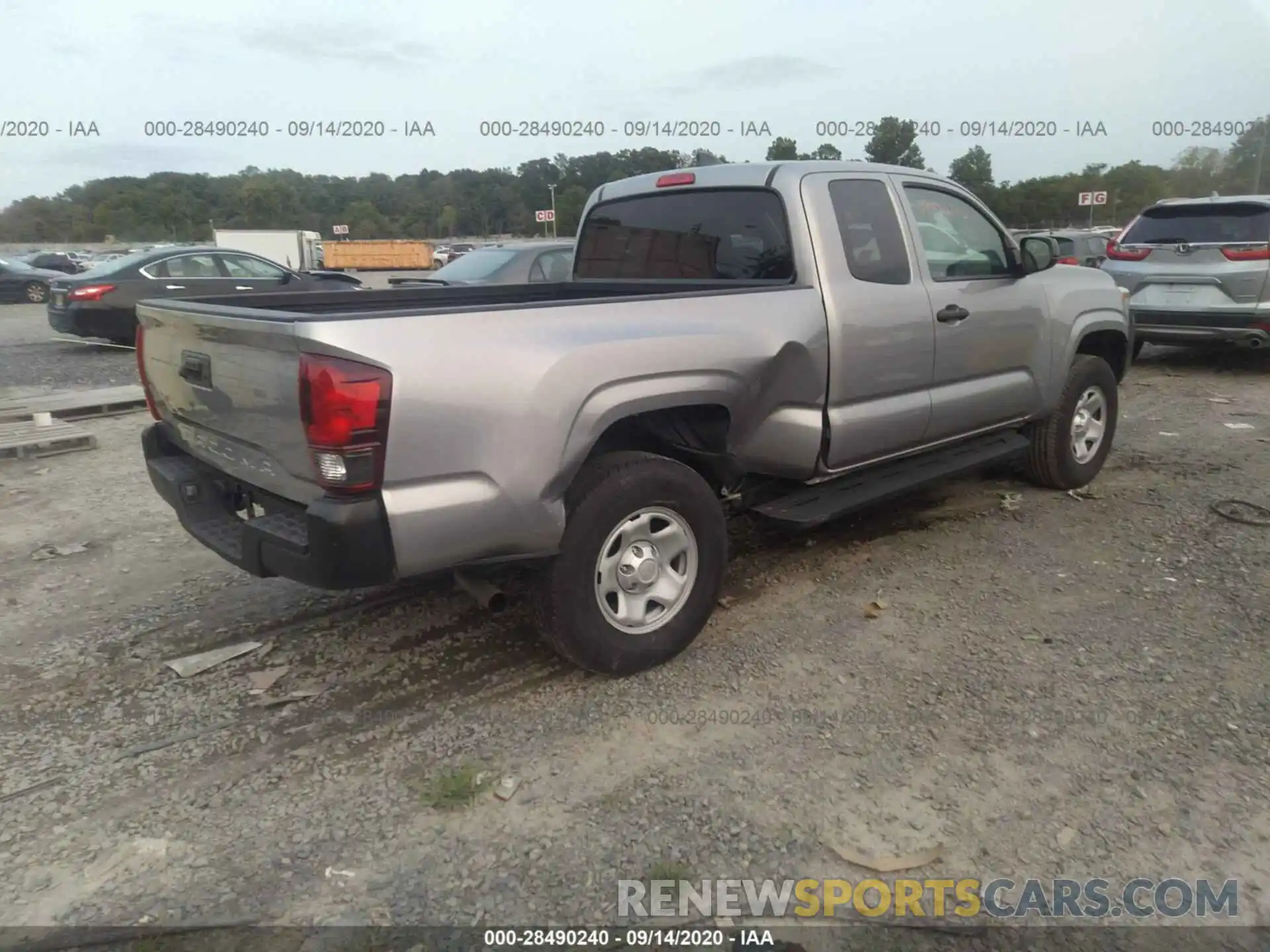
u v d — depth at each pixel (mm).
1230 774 2969
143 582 4750
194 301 3918
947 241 4840
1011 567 4727
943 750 3129
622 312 3443
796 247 4109
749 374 3740
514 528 3158
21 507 6062
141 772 3109
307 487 3037
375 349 2824
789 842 2705
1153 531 5168
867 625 4105
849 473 4559
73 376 11820
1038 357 5324
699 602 3797
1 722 3432
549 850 2695
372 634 4105
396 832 2787
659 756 3139
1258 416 8086
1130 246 10289
